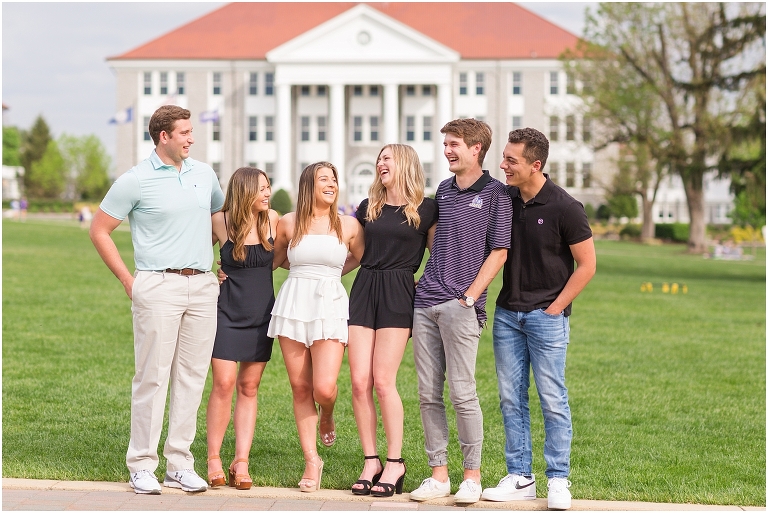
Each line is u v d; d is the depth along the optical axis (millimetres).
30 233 34531
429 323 5500
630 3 40281
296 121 66562
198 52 67188
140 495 5355
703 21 37781
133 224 5605
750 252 45000
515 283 5516
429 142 65750
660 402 8625
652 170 46469
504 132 66125
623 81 41250
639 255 39438
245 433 5699
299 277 5566
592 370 10336
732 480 5984
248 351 5672
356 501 5359
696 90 33094
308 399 5633
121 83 66875
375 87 65750
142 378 5559
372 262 5582
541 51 66000
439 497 5480
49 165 93438
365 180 66188
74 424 7234
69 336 11703
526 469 5578
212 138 67188
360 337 5574
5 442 6598
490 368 10453
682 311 16984
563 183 64375
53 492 5352
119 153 66812
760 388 9430
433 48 61969
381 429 7426
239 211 5648
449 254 5461
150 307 5504
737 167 30000
